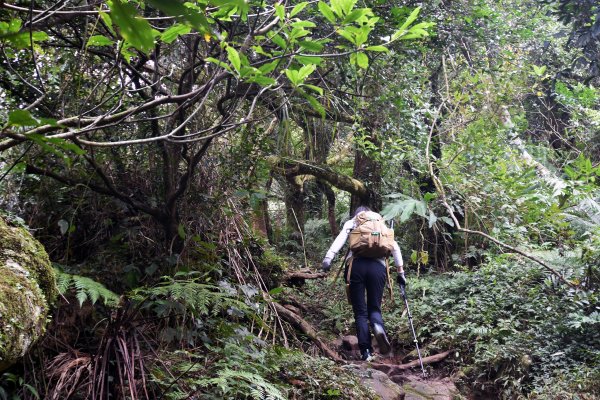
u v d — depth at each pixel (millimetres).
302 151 9570
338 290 7609
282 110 5707
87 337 3879
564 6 8648
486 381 5570
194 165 4441
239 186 5234
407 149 7930
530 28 10312
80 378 3348
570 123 12500
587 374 4840
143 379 3195
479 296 6676
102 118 2527
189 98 2916
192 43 4234
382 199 9086
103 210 4680
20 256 2514
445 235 9062
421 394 5160
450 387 5438
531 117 12969
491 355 5543
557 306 5922
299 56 2496
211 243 5098
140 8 3039
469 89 8461
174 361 3730
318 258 9766
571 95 11578
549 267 6098
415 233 9227
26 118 1418
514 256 7234
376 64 6664
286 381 4141
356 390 4250
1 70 3746
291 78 2539
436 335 6312
